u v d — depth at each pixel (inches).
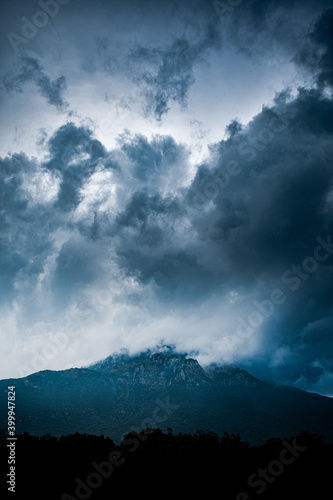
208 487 1900.8
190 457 2166.6
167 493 1936.5
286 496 1824.6
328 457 1971.0
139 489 1993.1
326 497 1785.2
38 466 2121.1
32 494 1957.4
